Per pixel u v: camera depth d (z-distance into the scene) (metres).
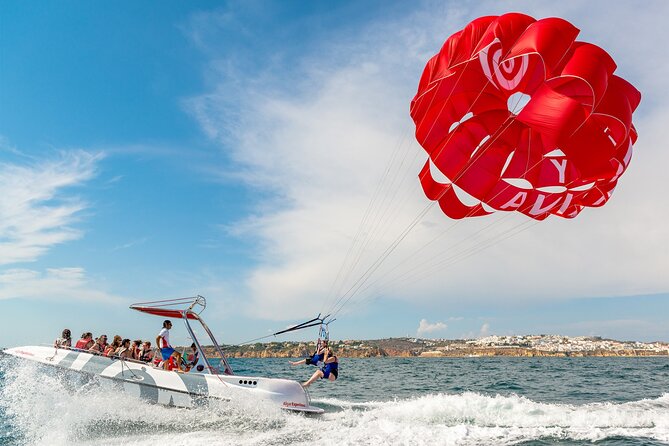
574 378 26.53
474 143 8.80
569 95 7.86
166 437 7.69
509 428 7.97
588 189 9.02
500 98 8.60
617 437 7.54
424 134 8.95
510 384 21.34
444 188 9.73
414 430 7.72
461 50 8.20
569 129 7.43
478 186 8.96
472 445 6.99
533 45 7.34
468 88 8.33
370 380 24.19
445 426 8.01
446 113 8.82
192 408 8.78
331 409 9.80
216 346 10.12
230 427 8.16
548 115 7.55
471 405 9.47
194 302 10.13
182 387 8.93
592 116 7.84
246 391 8.87
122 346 10.29
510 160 8.85
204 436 7.61
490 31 7.86
